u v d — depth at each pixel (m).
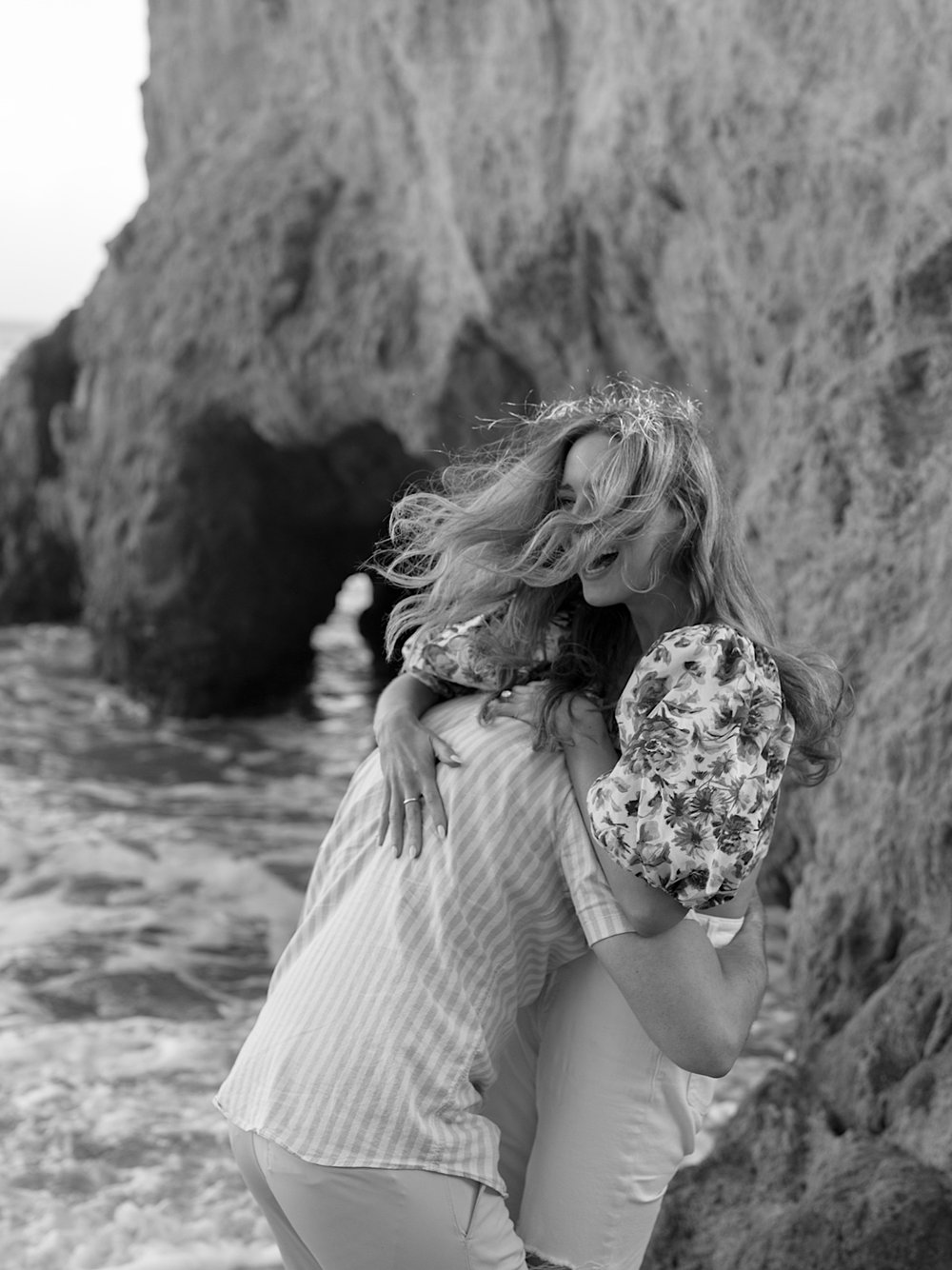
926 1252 2.28
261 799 7.63
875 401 3.71
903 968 2.74
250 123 9.38
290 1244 1.67
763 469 4.26
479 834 1.63
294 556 9.85
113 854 6.33
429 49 6.61
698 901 1.50
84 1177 3.42
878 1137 2.58
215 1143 3.62
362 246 7.86
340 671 11.51
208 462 9.24
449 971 1.59
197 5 10.02
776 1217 2.47
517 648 1.79
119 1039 4.34
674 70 5.06
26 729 9.05
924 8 3.90
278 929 5.55
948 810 2.82
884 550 3.51
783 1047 4.25
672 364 5.81
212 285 8.84
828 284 4.32
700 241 5.14
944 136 3.83
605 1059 1.69
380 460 8.91
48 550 11.92
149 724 9.44
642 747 1.50
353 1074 1.55
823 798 3.39
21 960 5.02
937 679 2.98
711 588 1.61
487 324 6.73
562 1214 1.68
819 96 4.36
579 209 5.84
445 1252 1.54
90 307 10.49
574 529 1.61
